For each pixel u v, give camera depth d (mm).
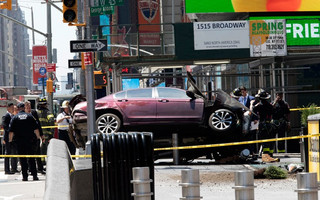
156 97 44031
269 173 32375
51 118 48156
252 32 55906
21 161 40125
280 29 56219
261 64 56719
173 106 43688
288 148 57875
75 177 23422
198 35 55438
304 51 56500
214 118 43281
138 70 95812
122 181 19969
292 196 26047
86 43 42500
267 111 44875
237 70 66812
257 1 57156
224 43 55562
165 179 33625
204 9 57531
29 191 33656
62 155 20312
